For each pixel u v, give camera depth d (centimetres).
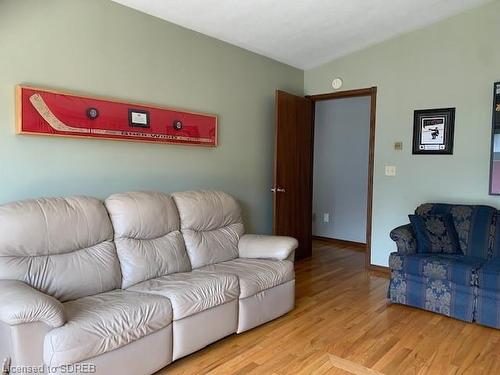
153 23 322
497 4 362
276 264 308
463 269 299
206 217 316
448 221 347
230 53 396
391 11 355
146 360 210
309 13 341
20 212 216
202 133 364
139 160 318
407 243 336
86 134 276
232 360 238
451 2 351
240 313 268
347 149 584
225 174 398
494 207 365
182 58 347
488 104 370
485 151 372
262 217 448
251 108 425
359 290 375
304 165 484
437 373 225
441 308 312
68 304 210
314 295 360
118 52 297
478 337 274
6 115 242
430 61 402
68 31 267
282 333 278
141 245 268
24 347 170
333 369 228
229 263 311
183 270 285
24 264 211
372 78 443
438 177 402
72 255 233
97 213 249
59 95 261
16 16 242
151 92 322
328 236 612
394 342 265
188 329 232
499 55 362
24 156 251
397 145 427
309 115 491
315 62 474
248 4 315
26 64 248
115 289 245
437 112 398
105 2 287
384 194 439
